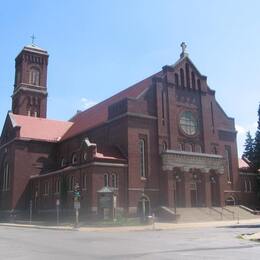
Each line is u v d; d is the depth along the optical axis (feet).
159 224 163.53
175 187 195.31
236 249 68.33
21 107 295.28
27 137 253.24
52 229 149.18
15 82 314.35
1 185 261.24
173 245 76.69
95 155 182.19
